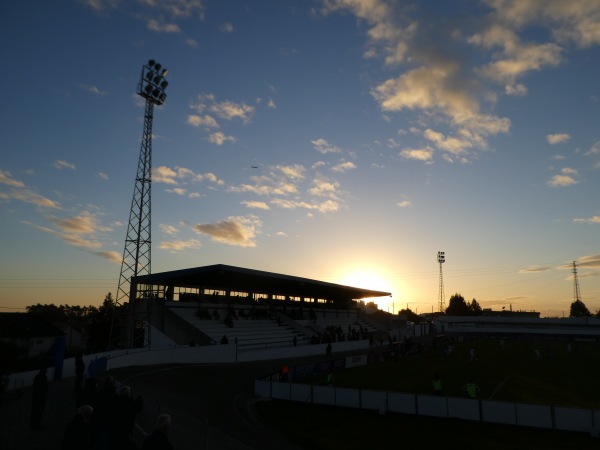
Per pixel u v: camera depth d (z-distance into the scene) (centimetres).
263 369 4000
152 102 5091
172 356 3884
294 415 2352
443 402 2311
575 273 17138
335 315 8838
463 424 2183
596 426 2012
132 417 992
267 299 7381
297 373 3609
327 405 2581
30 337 5631
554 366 4906
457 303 16962
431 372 4266
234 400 2645
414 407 2369
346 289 7412
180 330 4850
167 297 5475
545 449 1789
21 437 1402
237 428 2011
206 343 4650
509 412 2177
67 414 1731
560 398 3064
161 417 718
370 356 5031
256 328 6062
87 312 12950
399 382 3609
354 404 2512
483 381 3728
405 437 1962
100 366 2652
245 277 5434
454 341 8888
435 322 13338
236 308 6244
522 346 7975
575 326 11981
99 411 1041
